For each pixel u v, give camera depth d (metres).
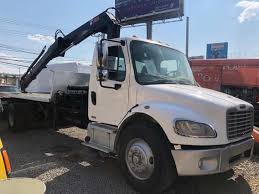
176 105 5.12
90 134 6.64
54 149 8.12
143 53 6.05
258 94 16.61
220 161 4.79
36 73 10.82
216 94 5.57
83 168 6.53
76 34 9.10
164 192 5.32
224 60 17.72
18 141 9.05
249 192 5.43
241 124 5.34
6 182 2.36
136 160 5.35
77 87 8.52
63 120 9.03
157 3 26.00
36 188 2.28
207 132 4.79
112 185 5.61
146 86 5.62
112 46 6.17
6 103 11.33
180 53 6.89
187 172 4.77
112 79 6.15
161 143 5.03
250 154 5.60
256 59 16.66
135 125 5.48
